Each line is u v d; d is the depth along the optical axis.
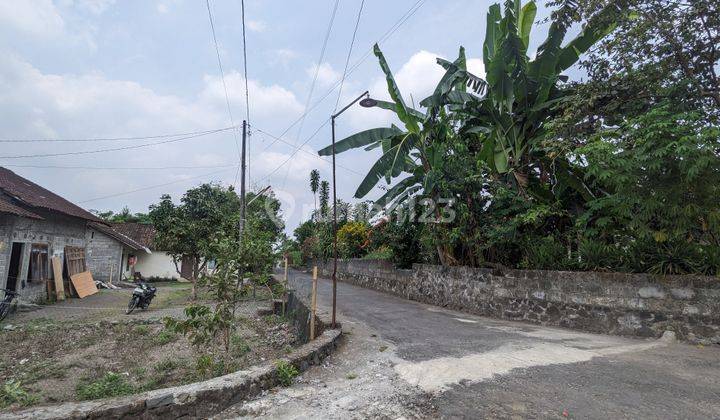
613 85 7.54
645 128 5.97
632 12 6.99
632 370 4.81
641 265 7.05
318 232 27.25
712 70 6.95
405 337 6.84
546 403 3.83
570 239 9.03
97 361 6.85
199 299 14.77
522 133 9.88
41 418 3.19
